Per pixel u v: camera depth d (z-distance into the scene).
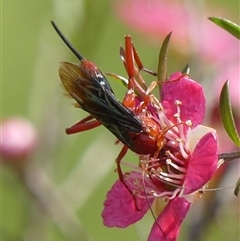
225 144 0.18
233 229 0.18
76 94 0.16
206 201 0.18
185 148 0.15
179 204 0.15
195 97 0.15
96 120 0.16
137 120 0.15
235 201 0.18
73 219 0.19
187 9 0.19
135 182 0.16
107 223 0.16
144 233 0.18
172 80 0.16
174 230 0.15
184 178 0.15
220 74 0.19
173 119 0.16
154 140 0.15
